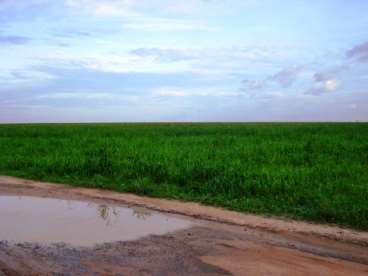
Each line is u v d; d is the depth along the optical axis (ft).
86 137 70.69
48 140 65.36
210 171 35.22
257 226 23.03
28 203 27.86
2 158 47.62
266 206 27.61
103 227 21.75
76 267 15.76
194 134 79.66
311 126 100.58
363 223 23.49
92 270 15.51
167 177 35.73
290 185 31.30
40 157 46.42
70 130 91.30
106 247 18.25
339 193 29.48
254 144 55.16
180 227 22.16
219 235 20.72
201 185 33.27
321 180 33.35
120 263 16.33
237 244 19.29
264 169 35.81
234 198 29.84
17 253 17.08
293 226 23.36
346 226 23.76
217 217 24.86
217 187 32.04
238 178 32.99
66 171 39.73
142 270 15.64
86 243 18.79
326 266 16.76
